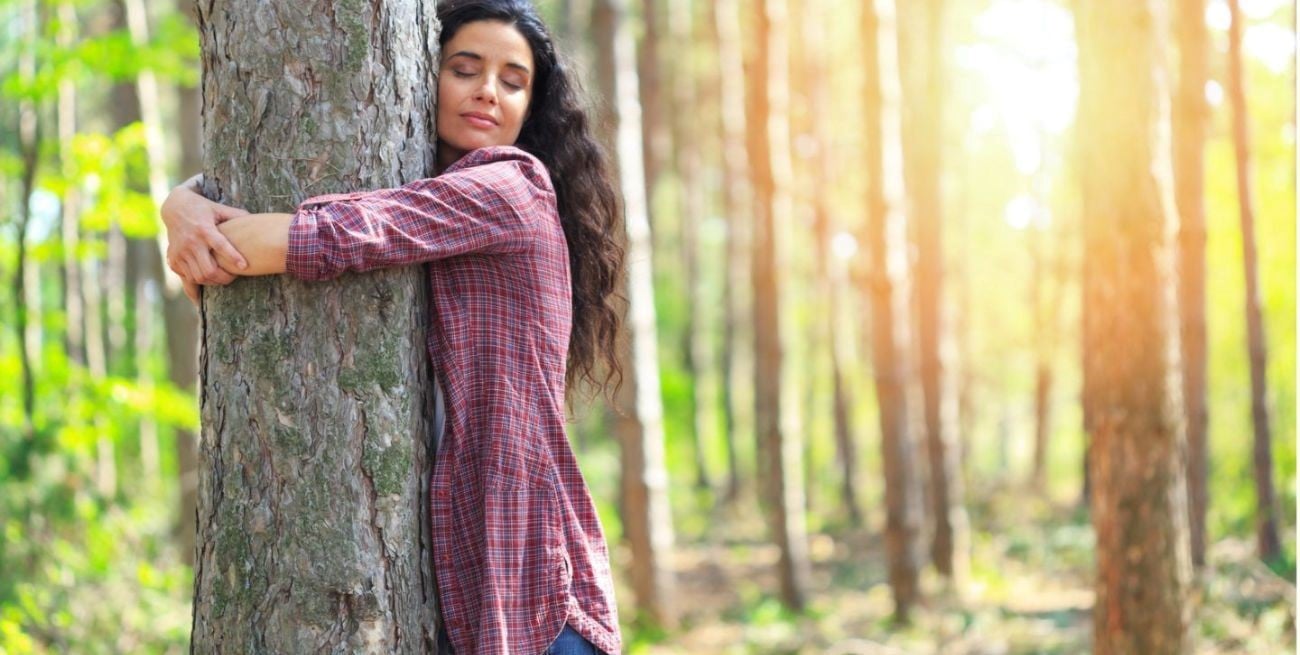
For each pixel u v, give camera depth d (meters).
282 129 2.28
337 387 2.28
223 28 2.31
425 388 2.40
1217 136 11.91
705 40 18.28
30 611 5.73
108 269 15.16
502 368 2.37
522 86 2.62
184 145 9.45
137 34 9.24
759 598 12.49
